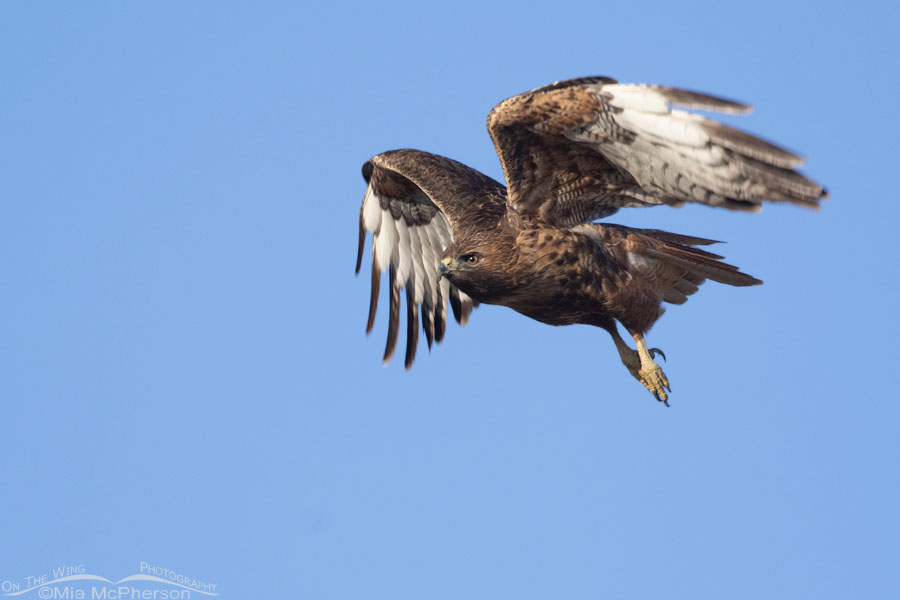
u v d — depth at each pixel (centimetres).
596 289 1318
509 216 1302
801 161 1010
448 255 1323
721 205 1095
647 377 1360
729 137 1043
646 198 1262
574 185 1270
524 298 1330
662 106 1070
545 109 1152
